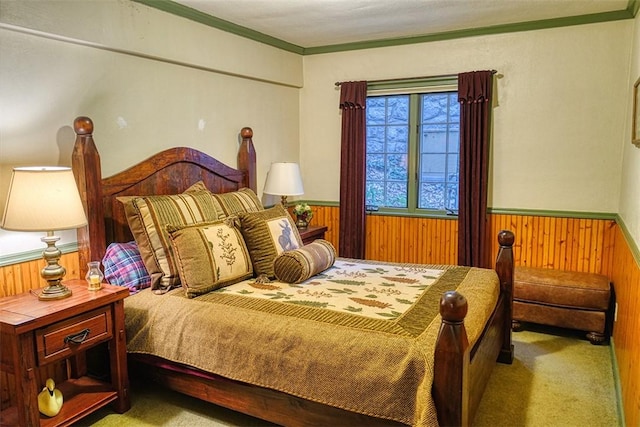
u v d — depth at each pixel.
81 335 2.32
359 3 3.35
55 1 2.57
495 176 4.19
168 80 3.41
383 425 1.98
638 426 1.95
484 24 3.96
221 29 3.77
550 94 3.93
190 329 2.48
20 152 2.53
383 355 1.99
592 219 3.90
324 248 3.22
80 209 2.38
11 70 2.46
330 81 4.80
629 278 2.70
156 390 2.87
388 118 4.64
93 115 2.90
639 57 3.03
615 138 3.78
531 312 3.69
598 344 3.50
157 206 2.87
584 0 3.37
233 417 2.57
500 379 2.97
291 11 3.52
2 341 2.11
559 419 2.53
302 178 5.07
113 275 2.80
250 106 4.27
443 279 2.97
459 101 4.12
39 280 2.64
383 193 4.76
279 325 2.27
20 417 2.12
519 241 4.17
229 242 2.93
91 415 2.58
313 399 2.14
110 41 2.89
